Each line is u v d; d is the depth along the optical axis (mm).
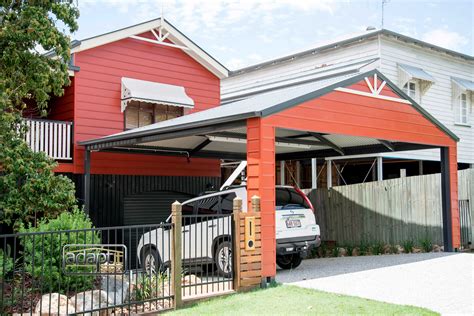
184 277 9000
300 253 10938
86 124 15414
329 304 7375
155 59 17062
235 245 8648
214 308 7371
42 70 10422
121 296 7305
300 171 23891
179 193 17781
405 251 13883
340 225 16219
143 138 12359
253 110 9320
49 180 10297
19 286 7949
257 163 9289
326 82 11852
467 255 12383
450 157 13734
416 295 7988
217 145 14898
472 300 7562
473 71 23141
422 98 20484
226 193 10820
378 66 18578
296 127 9992
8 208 10125
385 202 15086
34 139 14086
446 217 13469
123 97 16094
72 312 6867
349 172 23453
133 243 16219
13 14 10305
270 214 9227
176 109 17688
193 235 11062
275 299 7816
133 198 16734
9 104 10477
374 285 8844
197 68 18125
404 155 19703
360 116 11477
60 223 8164
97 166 15594
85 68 15484
